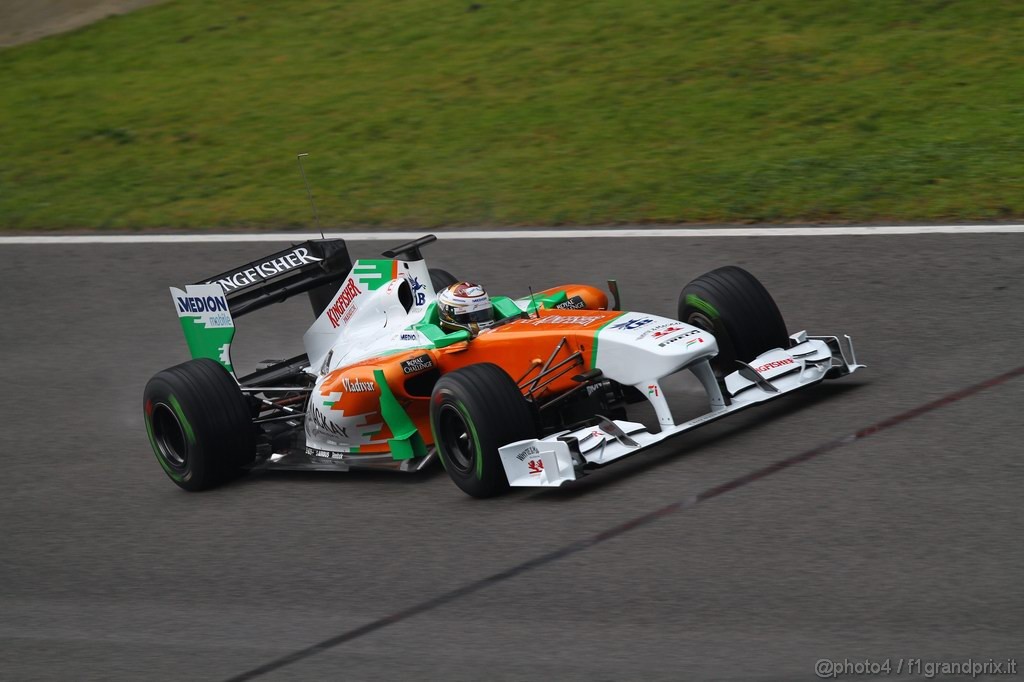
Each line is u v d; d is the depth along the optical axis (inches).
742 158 1918.1
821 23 2425.0
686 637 722.8
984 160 1748.3
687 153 1979.6
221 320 1237.7
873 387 1095.6
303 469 1131.3
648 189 1855.3
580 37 2566.4
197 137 2415.1
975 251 1456.7
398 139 2252.7
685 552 824.3
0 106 2748.5
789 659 683.4
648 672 693.9
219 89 2642.7
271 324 1605.6
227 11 3100.4
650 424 1086.4
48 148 2480.3
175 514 1077.1
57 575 976.9
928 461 916.6
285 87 2596.0
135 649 827.4
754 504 880.3
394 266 1170.0
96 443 1300.4
